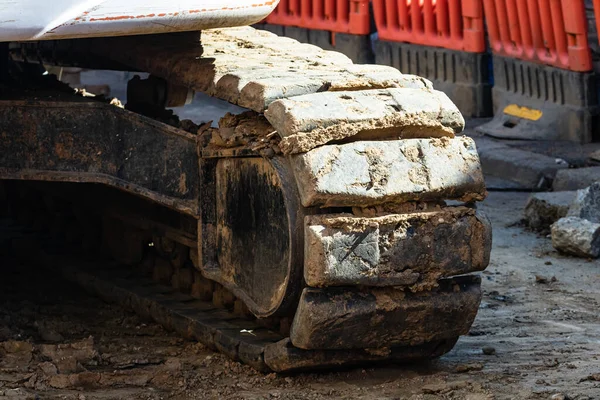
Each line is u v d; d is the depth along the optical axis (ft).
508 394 19.19
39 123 23.11
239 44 25.94
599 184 33.65
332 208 19.11
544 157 41.81
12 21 19.39
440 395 19.20
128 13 20.54
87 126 23.00
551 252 32.19
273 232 20.21
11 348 21.53
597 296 27.66
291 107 19.03
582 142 43.86
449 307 19.81
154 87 28.02
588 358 21.75
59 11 19.80
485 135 46.65
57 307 26.11
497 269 30.35
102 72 58.29
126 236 27.99
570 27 43.06
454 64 50.42
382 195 18.85
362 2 53.47
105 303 26.71
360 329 19.36
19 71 34.35
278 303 19.88
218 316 23.38
